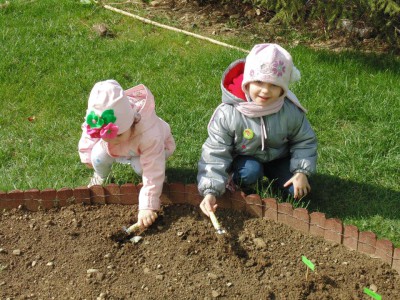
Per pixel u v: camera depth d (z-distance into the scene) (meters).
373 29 3.56
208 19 3.79
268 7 3.53
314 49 3.45
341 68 3.19
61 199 2.21
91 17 3.74
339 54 3.35
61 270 1.96
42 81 3.10
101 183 2.34
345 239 2.01
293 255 1.99
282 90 2.05
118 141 2.04
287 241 2.04
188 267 1.95
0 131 2.72
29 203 2.20
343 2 3.26
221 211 2.16
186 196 2.19
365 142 2.59
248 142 2.15
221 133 2.13
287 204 2.08
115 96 1.96
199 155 2.53
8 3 3.85
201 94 2.97
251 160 2.22
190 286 1.89
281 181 2.27
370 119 2.78
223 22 3.76
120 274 1.94
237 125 2.12
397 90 2.98
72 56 3.31
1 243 2.06
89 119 1.97
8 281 1.92
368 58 3.32
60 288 1.89
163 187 2.19
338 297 1.84
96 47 3.43
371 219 2.20
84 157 2.31
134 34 3.58
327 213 2.24
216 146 2.12
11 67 3.20
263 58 1.98
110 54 3.34
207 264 1.96
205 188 2.08
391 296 1.85
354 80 3.08
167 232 2.09
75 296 1.86
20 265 1.98
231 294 1.86
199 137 2.66
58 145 2.63
